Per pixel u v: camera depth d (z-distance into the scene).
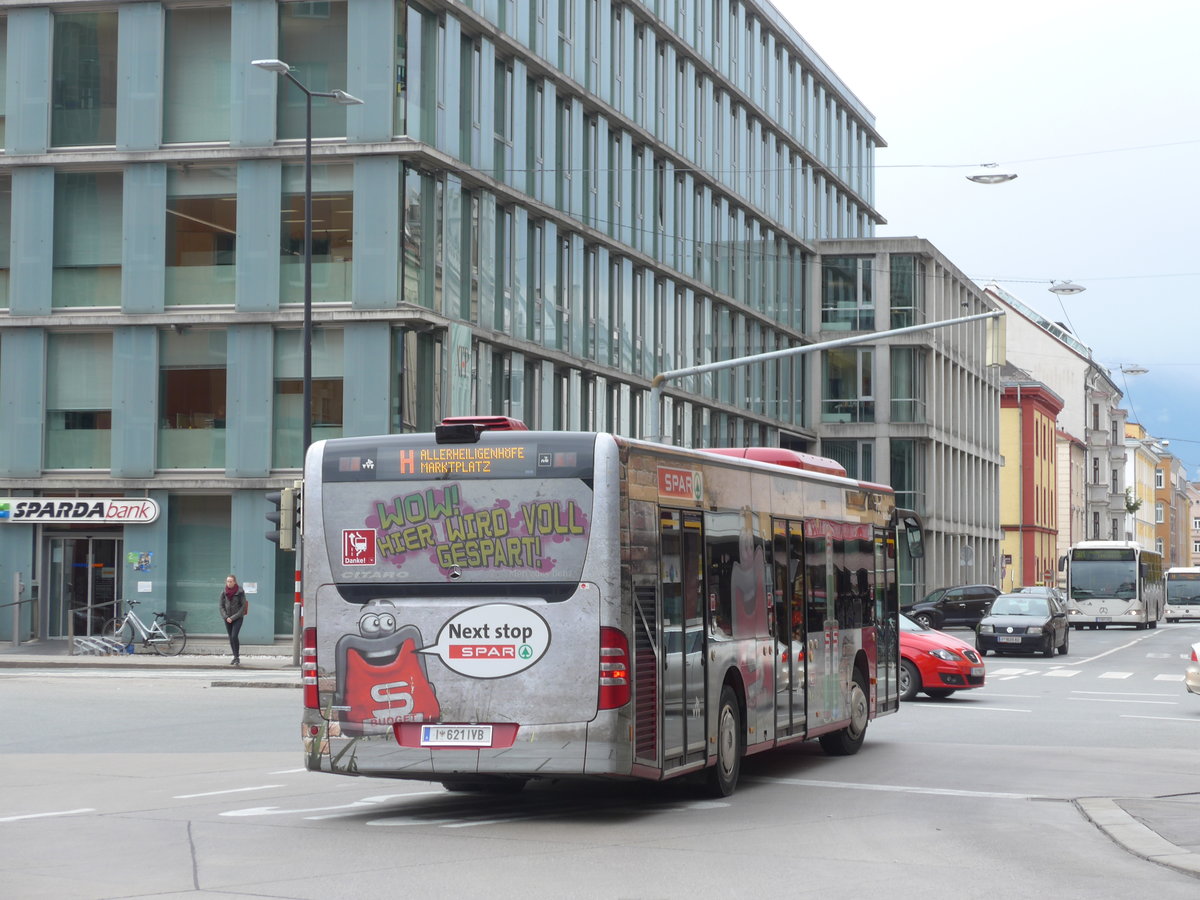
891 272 69.69
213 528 38.19
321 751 12.34
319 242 37.53
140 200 38.28
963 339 79.50
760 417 62.03
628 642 12.00
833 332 69.88
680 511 13.08
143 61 38.31
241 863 10.06
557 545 12.02
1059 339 119.19
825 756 17.39
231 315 37.66
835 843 11.01
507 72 42.03
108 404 38.59
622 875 9.59
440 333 38.28
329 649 12.38
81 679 30.39
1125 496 135.12
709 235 56.91
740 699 14.31
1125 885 9.36
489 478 12.19
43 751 18.11
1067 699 26.95
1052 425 107.12
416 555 12.27
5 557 38.75
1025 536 98.56
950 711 24.16
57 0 38.31
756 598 14.74
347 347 37.28
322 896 8.84
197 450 38.09
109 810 12.88
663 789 13.94
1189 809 12.53
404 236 37.34
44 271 38.72
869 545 18.53
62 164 38.59
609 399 48.22
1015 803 13.36
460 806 13.16
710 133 56.97
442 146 38.62
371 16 37.28
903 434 68.94
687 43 54.38
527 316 43.03
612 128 48.44
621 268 48.84
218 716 22.52
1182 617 92.81
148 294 38.19
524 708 11.93
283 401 37.69
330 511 12.49
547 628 11.95
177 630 37.53
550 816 12.46
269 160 37.72
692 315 55.28
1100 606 67.38
